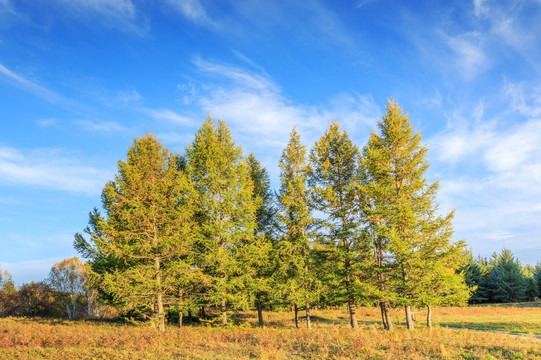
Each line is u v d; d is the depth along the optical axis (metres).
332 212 24.77
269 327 25.47
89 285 23.02
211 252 23.27
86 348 15.94
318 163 25.91
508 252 66.19
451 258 22.16
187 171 26.00
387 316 23.34
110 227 22.14
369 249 23.84
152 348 15.55
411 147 22.98
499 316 37.28
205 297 23.66
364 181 24.23
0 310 47.69
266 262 25.09
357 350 14.30
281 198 25.09
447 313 41.78
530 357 12.45
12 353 14.76
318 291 23.72
